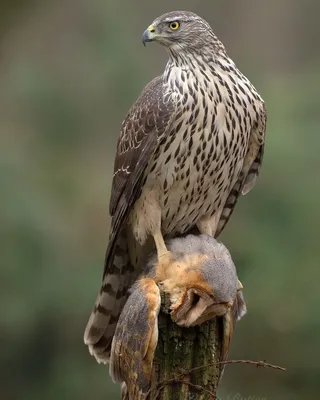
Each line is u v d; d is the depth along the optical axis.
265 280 14.59
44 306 14.45
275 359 14.74
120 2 18.94
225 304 7.57
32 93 17.30
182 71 9.34
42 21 19.59
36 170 16.00
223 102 9.24
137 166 9.40
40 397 14.56
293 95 15.45
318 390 14.80
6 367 14.59
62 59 18.66
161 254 7.86
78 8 19.72
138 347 7.57
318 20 23.86
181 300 7.57
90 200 16.28
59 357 14.61
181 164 9.37
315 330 14.62
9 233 14.44
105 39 18.28
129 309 7.66
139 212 9.62
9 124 17.19
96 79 17.78
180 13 9.50
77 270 14.82
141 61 18.38
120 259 9.66
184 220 9.78
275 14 23.77
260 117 9.50
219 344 7.80
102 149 17.52
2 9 18.72
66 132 17.36
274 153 14.79
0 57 19.06
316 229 14.67
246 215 14.84
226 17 23.56
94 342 9.38
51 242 14.67
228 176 9.61
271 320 14.68
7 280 14.30
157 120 9.26
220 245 7.85
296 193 14.70
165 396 7.61
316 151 14.80
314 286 14.64
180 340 7.66
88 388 14.52
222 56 9.41
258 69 20.00
